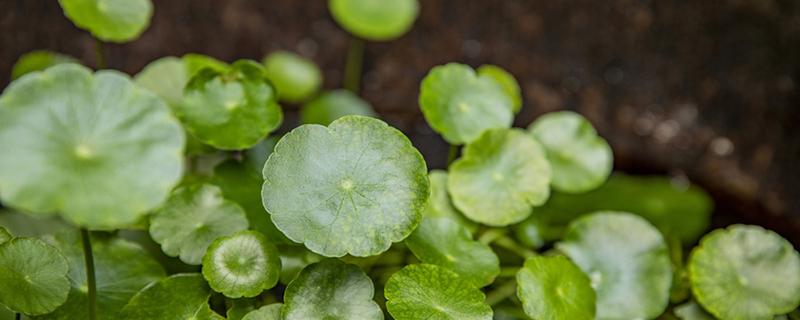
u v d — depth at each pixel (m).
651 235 0.39
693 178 0.48
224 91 0.37
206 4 0.47
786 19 0.46
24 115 0.31
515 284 0.39
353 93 0.48
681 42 0.47
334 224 0.33
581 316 0.36
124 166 0.31
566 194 0.45
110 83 0.31
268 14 0.48
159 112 0.31
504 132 0.38
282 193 0.33
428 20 0.48
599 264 0.39
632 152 0.48
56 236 0.36
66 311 0.35
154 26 0.47
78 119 0.31
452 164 0.38
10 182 0.30
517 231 0.39
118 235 0.37
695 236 0.45
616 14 0.47
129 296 0.35
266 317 0.34
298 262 0.36
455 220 0.37
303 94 0.46
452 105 0.38
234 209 0.36
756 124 0.47
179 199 0.36
